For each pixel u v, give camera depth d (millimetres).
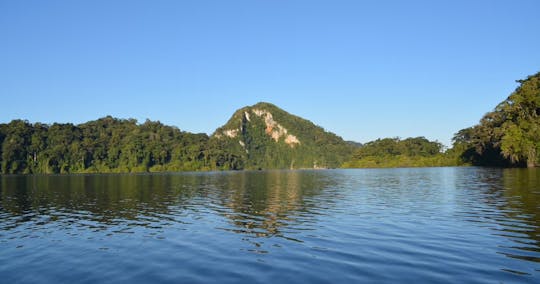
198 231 22281
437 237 18812
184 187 63000
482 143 134375
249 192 50562
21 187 67188
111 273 14445
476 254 15547
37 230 23484
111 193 51281
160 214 29625
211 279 13391
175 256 16625
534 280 12422
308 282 12773
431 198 36625
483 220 23172
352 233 20359
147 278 13750
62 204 37562
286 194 46188
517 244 17078
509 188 43969
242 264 15094
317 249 17125
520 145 106688
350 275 13375
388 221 23781
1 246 19188
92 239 20625
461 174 86188
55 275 14375
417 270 13711
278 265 14805
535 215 24438
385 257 15492
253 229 22547
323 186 60406
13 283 13562
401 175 97125
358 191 48125
